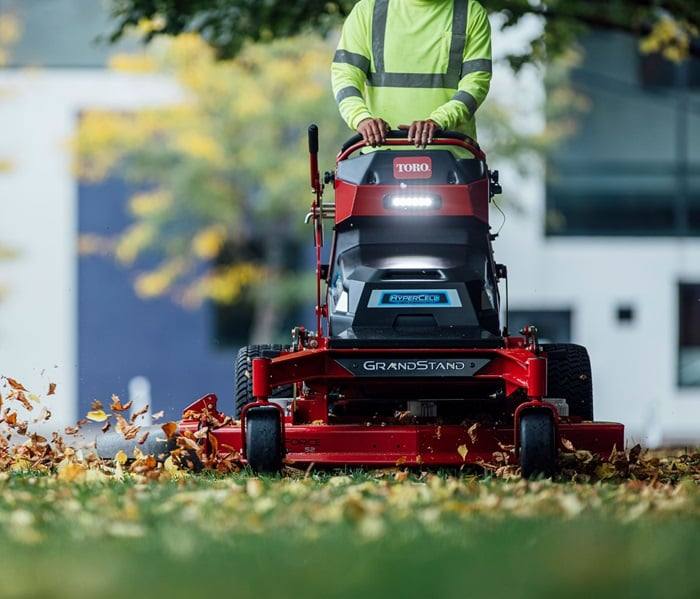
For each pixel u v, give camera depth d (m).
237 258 53.00
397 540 9.75
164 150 49.75
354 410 16.06
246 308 54.72
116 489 12.84
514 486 12.94
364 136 14.22
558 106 48.59
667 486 13.36
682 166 51.19
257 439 13.81
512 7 28.00
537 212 49.75
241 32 28.38
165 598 7.66
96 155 50.12
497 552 9.19
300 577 8.34
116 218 52.16
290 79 48.00
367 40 14.92
